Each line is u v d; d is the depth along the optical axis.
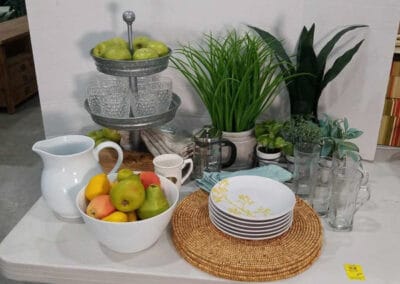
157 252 0.89
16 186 2.32
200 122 1.40
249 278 0.81
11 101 3.43
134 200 0.81
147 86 1.21
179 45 1.30
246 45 1.16
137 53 1.04
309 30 1.16
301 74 1.12
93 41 1.33
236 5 1.24
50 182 0.95
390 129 1.46
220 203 0.95
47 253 0.89
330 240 0.94
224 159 1.21
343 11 1.20
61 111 1.44
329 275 0.83
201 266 0.83
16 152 2.79
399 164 1.34
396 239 0.95
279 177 1.07
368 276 0.83
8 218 2.05
